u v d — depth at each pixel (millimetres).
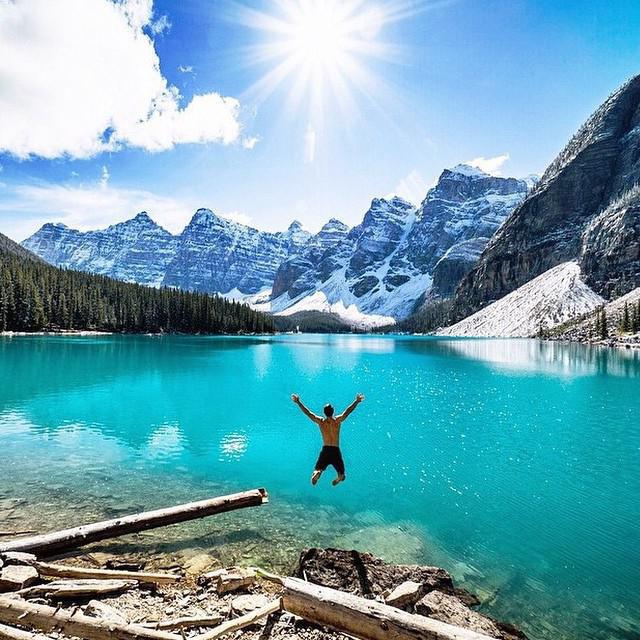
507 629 8297
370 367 64125
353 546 12023
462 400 36438
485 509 14750
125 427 25734
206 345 112688
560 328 158125
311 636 7602
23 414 28781
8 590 8617
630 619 9148
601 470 18766
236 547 11742
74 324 146625
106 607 8055
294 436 24422
